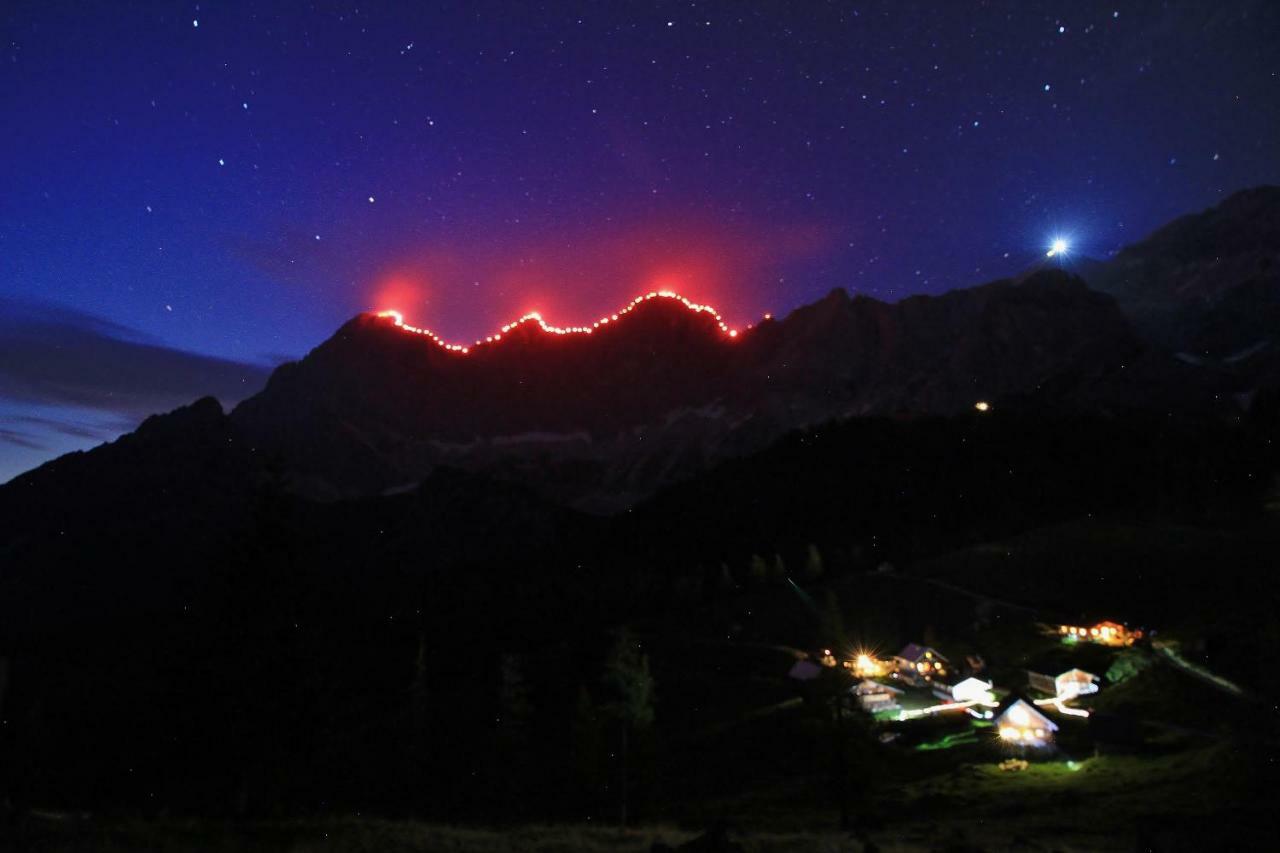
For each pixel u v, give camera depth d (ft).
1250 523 343.87
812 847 77.30
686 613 366.02
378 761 187.01
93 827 64.85
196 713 98.58
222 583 102.32
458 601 447.42
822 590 360.28
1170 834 72.23
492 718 249.75
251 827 75.61
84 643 327.67
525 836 80.02
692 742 217.97
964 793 146.92
